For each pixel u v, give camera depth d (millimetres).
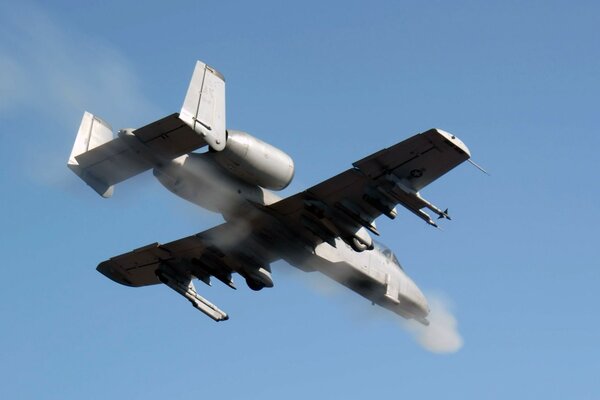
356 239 66750
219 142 59375
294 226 67062
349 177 62188
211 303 74312
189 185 62875
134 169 61594
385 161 60406
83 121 62656
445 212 62312
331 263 70688
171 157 59938
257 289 72312
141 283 77250
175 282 73375
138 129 58000
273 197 65875
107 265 75312
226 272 73188
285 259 71125
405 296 76188
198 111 58438
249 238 69188
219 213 66375
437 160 59719
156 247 72375
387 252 75875
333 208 64812
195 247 71812
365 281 73688
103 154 60312
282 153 62875
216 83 59625
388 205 63188
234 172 62188
